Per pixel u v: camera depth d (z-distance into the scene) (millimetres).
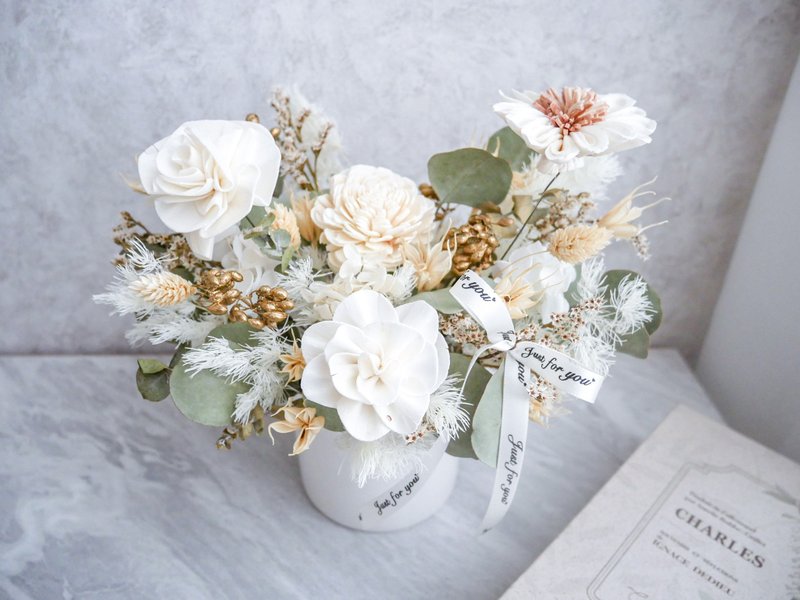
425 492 427
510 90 488
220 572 418
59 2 430
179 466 483
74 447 491
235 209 323
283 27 454
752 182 538
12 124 471
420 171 523
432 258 354
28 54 446
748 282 530
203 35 451
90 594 402
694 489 450
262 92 476
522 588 390
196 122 336
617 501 441
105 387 542
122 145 487
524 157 414
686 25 469
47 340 573
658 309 401
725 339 566
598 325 380
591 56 479
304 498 466
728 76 490
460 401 346
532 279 372
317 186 419
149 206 515
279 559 427
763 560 410
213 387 347
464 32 464
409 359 314
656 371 592
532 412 375
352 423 309
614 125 326
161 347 583
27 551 421
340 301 340
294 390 363
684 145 520
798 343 472
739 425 548
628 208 379
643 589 393
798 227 468
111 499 457
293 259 380
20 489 459
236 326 355
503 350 348
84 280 546
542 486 480
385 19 456
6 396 528
